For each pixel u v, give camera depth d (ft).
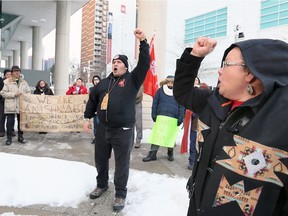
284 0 92.07
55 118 27.32
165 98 20.33
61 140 26.61
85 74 178.81
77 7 58.75
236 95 4.83
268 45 4.47
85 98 27.58
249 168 4.10
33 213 11.68
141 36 11.59
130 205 12.66
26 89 26.27
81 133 30.53
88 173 15.15
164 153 22.74
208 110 5.21
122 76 12.49
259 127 4.16
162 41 34.40
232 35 108.99
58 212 11.88
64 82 55.21
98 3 179.73
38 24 71.26
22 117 25.38
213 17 119.03
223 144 4.56
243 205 4.13
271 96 4.25
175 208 12.11
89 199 13.19
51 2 54.95
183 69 6.00
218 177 4.40
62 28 54.24
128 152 12.50
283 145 3.96
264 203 4.04
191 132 18.53
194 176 5.24
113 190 14.28
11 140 24.32
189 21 131.54
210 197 4.44
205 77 117.50
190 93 6.02
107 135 12.51
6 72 29.09
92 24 181.68
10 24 62.59
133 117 12.48
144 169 18.31
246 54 4.50
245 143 4.21
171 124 20.17
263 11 99.04
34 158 15.26
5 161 14.57
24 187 13.16
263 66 4.35
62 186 13.53
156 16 33.76
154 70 23.91
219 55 114.83
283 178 3.98
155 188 14.47
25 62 94.22
